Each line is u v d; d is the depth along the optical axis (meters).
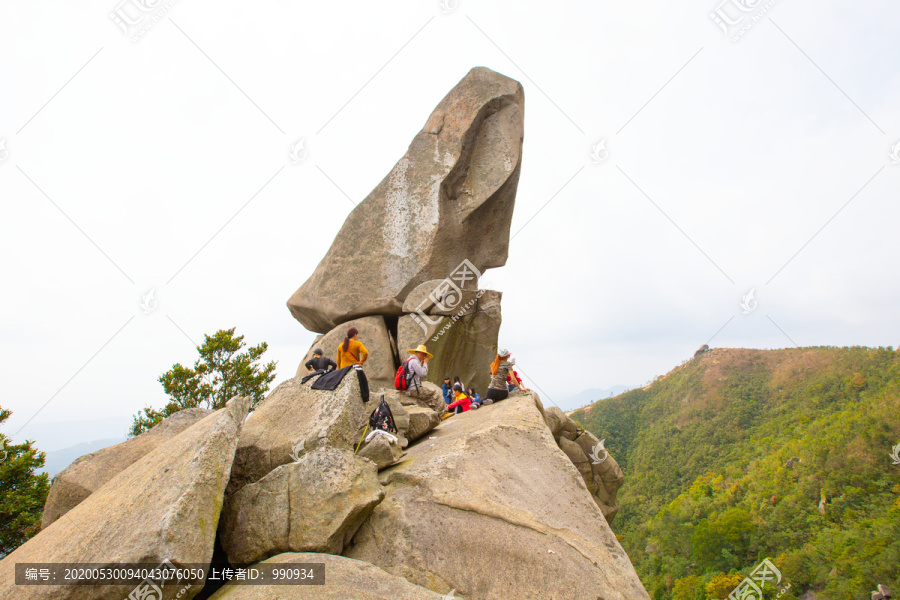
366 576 4.87
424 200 15.95
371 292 15.72
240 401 6.93
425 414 9.16
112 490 6.29
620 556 5.74
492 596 5.22
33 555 5.41
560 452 7.49
